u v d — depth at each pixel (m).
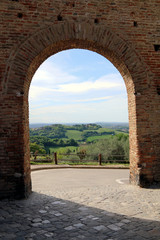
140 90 6.95
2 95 6.01
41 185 7.88
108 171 11.10
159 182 6.95
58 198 6.04
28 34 6.29
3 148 5.95
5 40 6.14
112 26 6.84
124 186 7.18
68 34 6.56
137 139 6.93
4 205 5.49
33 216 4.77
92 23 6.71
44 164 12.99
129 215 4.77
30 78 6.84
